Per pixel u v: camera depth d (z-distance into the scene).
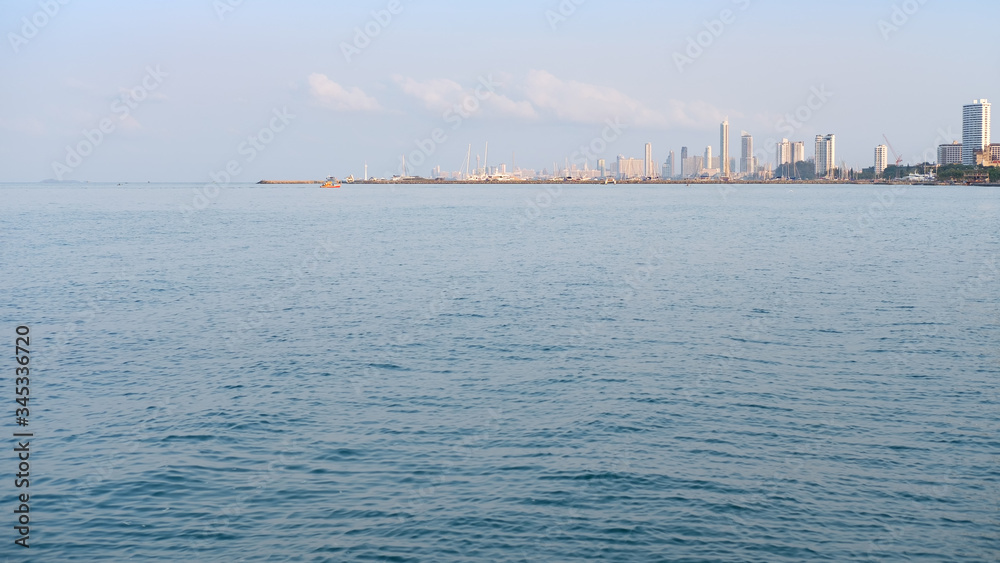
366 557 18.56
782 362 36.34
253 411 29.16
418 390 31.81
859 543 19.36
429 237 109.44
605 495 21.73
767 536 19.61
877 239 103.25
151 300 55.28
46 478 23.05
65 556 18.77
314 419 28.22
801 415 28.58
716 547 19.09
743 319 46.72
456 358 37.19
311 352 38.56
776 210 182.88
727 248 91.81
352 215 167.38
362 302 53.59
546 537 19.47
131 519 20.52
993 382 32.84
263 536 19.58
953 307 50.59
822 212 172.25
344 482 22.67
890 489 22.27
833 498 21.69
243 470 23.58
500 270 71.31
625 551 18.86
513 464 23.91
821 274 67.50
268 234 115.81
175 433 26.80
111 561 18.55
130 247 95.44
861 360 36.62
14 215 167.75
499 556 18.64
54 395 31.52
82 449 25.38
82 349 39.66
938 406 29.66
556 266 74.31
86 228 128.25
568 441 25.84
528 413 28.77
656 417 28.25
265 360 37.00
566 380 33.25
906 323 45.34
